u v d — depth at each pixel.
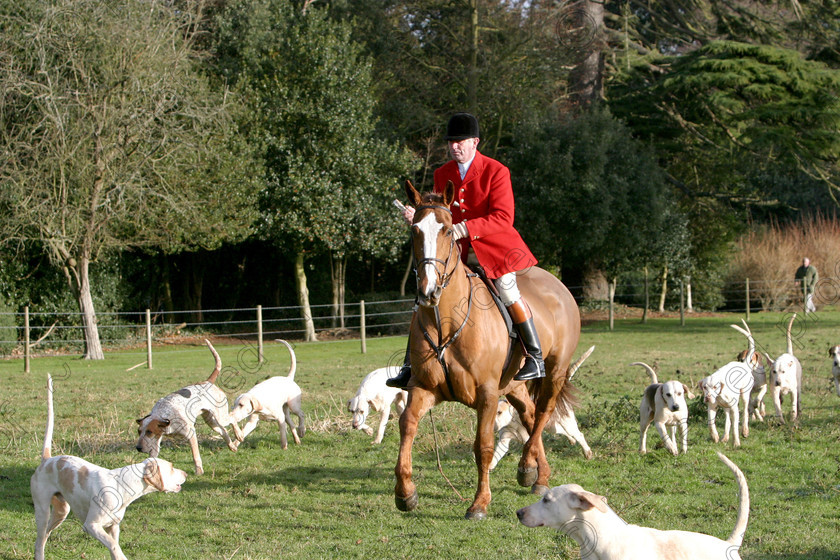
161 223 20.27
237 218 21.12
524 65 26.42
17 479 7.18
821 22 27.80
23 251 20.66
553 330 6.71
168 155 19.31
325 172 22.16
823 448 7.91
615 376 13.20
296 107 21.81
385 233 22.89
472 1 25.95
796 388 9.26
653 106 27.95
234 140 21.02
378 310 25.28
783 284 28.55
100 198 19.02
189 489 6.90
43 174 18.34
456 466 7.52
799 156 25.12
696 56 26.89
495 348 5.81
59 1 18.45
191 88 20.11
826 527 5.50
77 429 9.37
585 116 24.64
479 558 4.98
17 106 18.59
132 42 18.98
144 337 23.06
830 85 24.61
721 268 29.48
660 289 29.34
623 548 4.03
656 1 29.81
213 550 5.26
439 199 5.68
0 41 18.36
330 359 17.83
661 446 8.19
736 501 6.17
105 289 22.75
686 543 4.03
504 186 6.30
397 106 26.09
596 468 7.33
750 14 27.39
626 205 23.86
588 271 28.98
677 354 16.50
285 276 27.55
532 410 6.87
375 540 5.40
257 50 22.83
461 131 6.36
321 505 6.32
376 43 26.94
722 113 26.97
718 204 29.39
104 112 18.28
